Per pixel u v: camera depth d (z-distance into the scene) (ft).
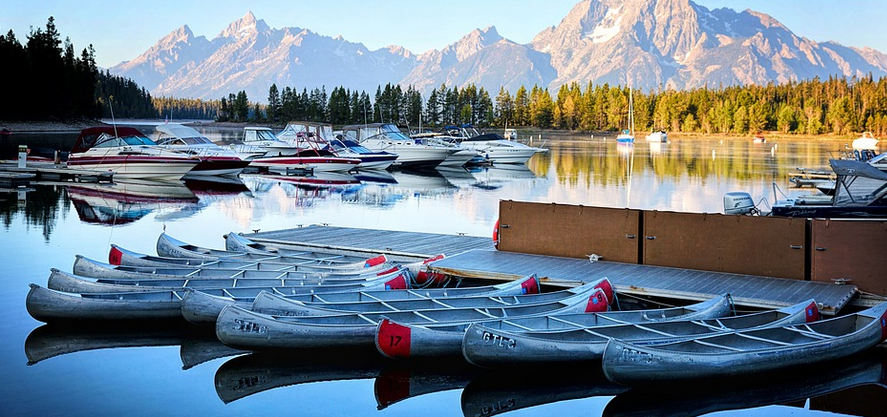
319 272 44.65
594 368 33.14
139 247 60.59
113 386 32.27
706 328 34.76
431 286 43.98
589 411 30.22
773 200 98.73
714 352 31.09
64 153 153.79
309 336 34.40
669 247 43.70
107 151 118.21
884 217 63.72
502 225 48.03
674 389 31.63
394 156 150.71
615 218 44.93
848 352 33.58
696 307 36.76
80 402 30.66
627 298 39.83
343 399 31.35
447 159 161.38
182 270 44.65
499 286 40.73
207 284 41.83
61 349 36.40
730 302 37.01
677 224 43.45
